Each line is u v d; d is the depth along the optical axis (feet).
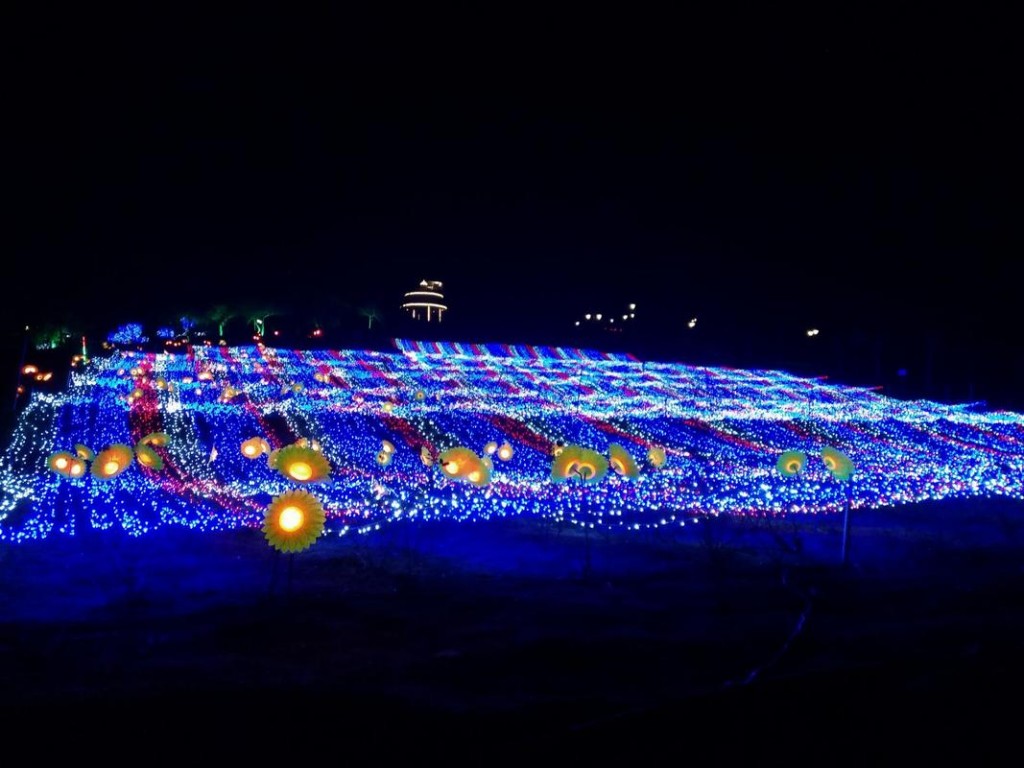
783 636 29.30
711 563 42.22
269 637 29.12
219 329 188.44
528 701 22.63
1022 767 18.07
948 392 159.53
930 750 18.57
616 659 26.55
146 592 35.55
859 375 179.11
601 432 99.25
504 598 35.04
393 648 28.09
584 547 46.24
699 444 93.76
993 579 39.65
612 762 17.95
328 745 19.49
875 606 34.30
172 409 100.63
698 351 211.00
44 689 23.31
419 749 19.25
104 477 48.57
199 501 58.75
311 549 45.03
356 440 89.51
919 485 71.20
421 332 215.92
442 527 51.24
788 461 47.37
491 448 65.67
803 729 19.31
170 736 19.93
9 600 34.22
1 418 85.87
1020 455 92.17
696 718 19.54
